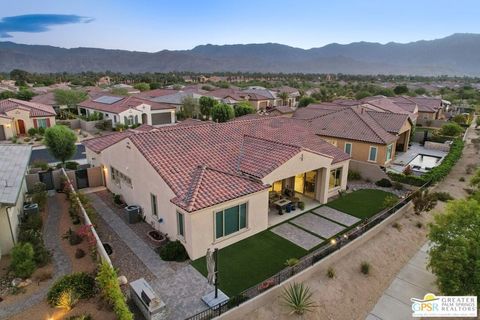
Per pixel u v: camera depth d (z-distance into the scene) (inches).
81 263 622.8
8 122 1877.5
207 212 650.8
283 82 7406.5
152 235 732.0
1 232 630.5
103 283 486.0
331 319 559.5
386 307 605.0
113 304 483.8
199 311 514.9
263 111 2979.8
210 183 705.0
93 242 642.8
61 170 1046.4
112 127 2288.4
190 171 746.8
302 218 864.9
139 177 808.9
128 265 629.9
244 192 708.0
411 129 1700.3
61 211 866.1
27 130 2028.8
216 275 527.8
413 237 842.8
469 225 567.8
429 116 2428.6
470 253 541.6
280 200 914.1
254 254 684.1
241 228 739.4
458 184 1234.0
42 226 774.5
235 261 658.2
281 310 548.7
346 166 1056.2
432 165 1412.4
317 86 6254.9
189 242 645.9
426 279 687.1
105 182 1075.3
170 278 595.2
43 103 2711.6
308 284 615.2
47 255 624.4
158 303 487.8
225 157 848.3
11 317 479.2
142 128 1311.5
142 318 499.5
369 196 1048.2
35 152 1617.9
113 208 901.2
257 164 814.5
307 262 641.6
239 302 524.1
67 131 1229.1
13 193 614.9
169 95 3149.6
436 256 575.2
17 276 567.5
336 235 774.5
